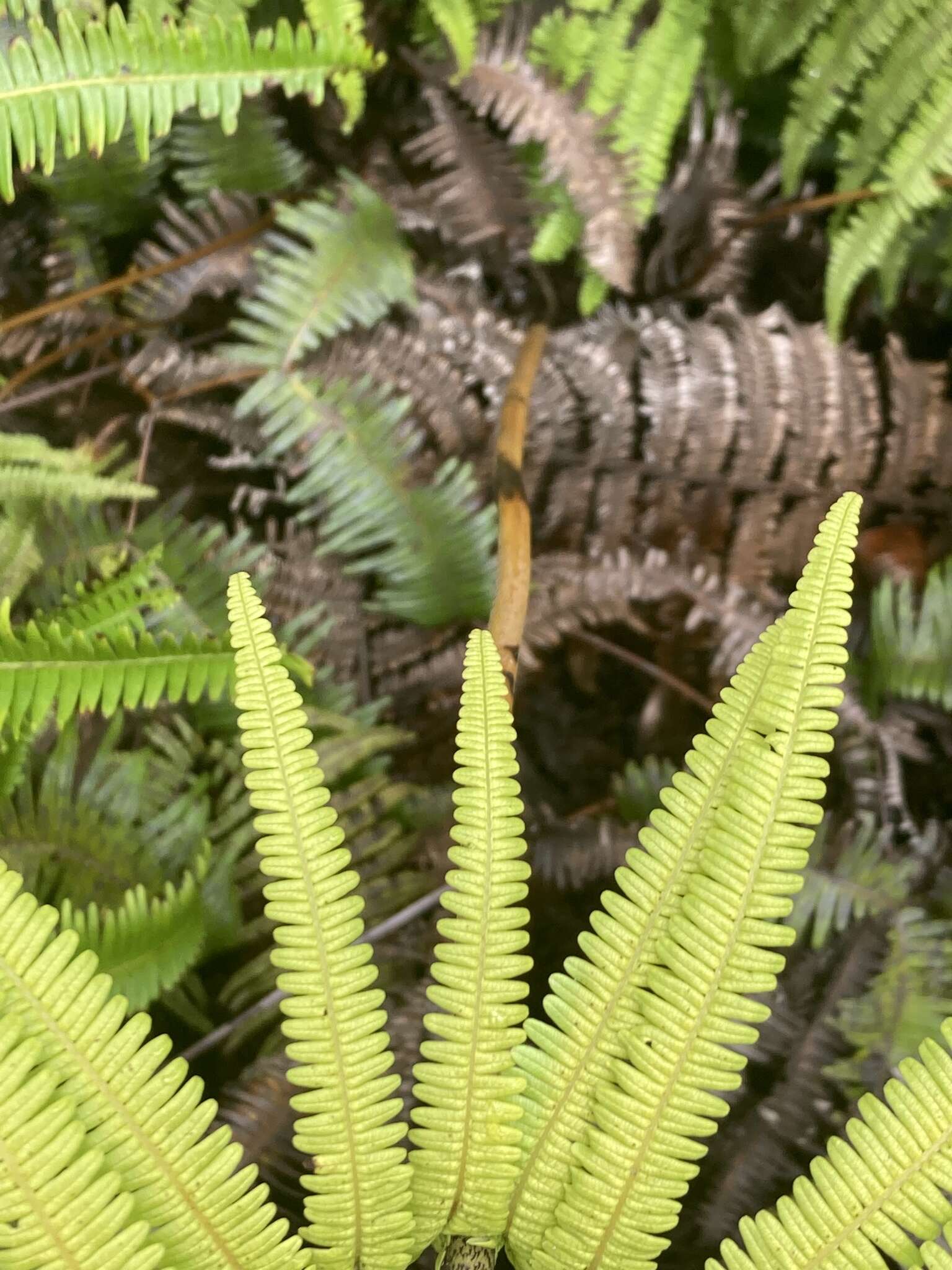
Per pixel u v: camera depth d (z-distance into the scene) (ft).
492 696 1.77
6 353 2.50
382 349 2.52
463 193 2.50
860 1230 1.74
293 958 1.75
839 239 2.43
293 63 2.15
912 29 2.30
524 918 1.77
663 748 2.68
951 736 2.60
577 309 2.73
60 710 1.98
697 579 2.57
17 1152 1.70
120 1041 1.74
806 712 1.74
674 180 2.64
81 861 2.26
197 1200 1.75
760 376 2.59
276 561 2.51
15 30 2.17
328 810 1.75
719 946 1.75
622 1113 1.77
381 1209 1.78
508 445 2.36
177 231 2.53
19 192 2.52
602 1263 1.80
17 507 2.31
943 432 2.64
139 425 2.58
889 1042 2.24
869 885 2.35
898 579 2.69
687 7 2.30
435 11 2.26
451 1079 1.77
